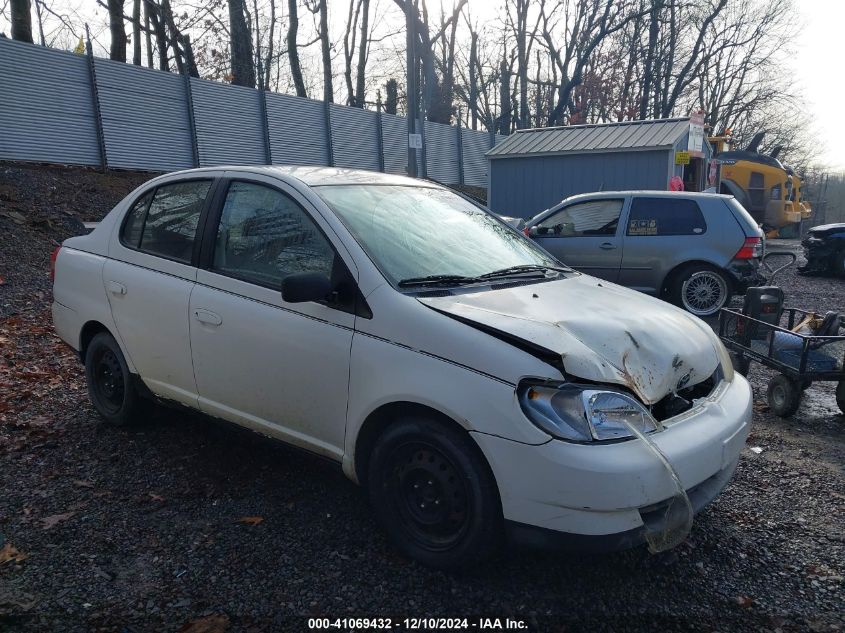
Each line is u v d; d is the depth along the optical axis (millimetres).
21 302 8344
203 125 19000
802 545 3514
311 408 3463
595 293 3754
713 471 3104
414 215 3965
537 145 17219
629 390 2943
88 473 4125
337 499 3836
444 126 28234
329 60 29172
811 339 5242
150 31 20562
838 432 5219
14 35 15695
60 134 15570
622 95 38094
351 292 3336
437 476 3068
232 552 3309
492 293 3439
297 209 3691
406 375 3066
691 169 17484
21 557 3225
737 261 9523
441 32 36312
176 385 4168
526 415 2795
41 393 5531
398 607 2930
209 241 4000
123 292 4387
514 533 2859
